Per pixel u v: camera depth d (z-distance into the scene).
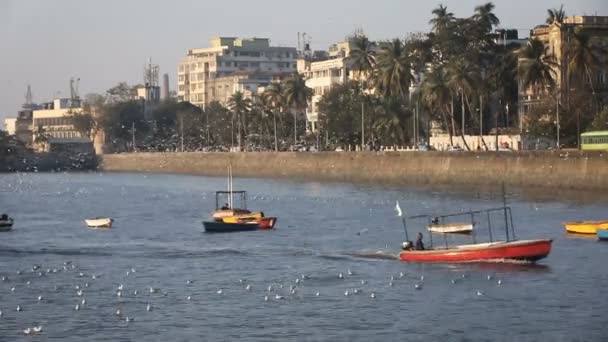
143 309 141.50
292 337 125.69
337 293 150.25
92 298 149.38
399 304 142.38
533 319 132.38
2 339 126.44
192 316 136.88
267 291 152.75
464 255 173.25
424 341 123.12
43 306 144.25
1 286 159.50
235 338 125.69
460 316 134.75
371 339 124.19
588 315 134.00
